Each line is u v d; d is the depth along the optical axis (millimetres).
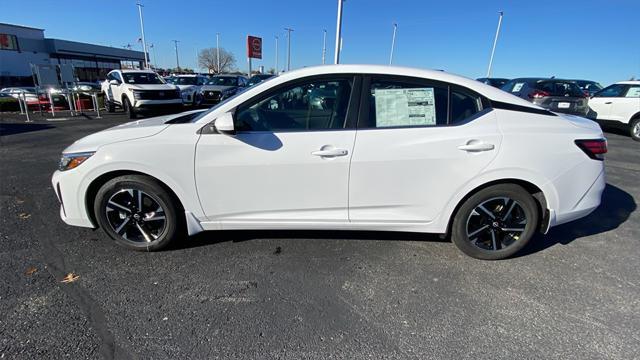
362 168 2709
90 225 2965
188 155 2707
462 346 2055
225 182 2762
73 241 3152
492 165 2695
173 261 2871
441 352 2010
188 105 16297
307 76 2744
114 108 14898
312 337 2104
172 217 2889
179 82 18938
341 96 2740
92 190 2879
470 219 2893
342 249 3104
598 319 2283
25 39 40344
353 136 2688
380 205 2822
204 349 1997
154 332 2113
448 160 2691
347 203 2814
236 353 1976
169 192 2844
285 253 3021
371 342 2074
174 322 2197
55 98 16172
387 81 2752
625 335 2145
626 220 3859
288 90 2742
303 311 2324
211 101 16672
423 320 2264
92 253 2961
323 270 2787
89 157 2756
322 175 2729
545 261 2975
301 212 2854
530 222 2848
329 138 2686
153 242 2949
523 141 2697
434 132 2695
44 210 3838
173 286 2551
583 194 2850
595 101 9922
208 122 2744
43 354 1920
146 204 2920
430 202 2809
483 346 2055
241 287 2559
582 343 2078
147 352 1965
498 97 2822
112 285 2545
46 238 3197
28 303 2326
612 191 4871
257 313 2297
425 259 2969
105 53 48094
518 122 2760
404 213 2854
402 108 2738
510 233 2932
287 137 2689
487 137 2693
